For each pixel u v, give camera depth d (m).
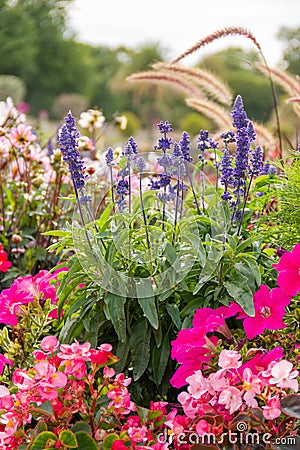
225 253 2.82
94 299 2.82
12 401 2.30
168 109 26.80
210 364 2.39
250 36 3.91
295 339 2.55
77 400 2.31
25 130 4.44
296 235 3.06
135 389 2.78
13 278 4.20
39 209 4.40
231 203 3.06
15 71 32.09
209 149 3.39
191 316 2.76
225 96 4.16
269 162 3.28
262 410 2.19
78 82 34.34
